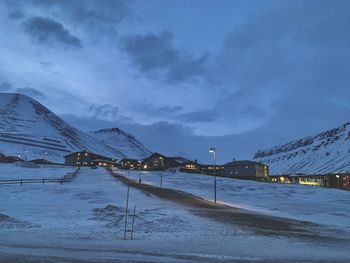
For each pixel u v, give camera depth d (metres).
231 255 16.47
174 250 17.20
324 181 133.88
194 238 21.72
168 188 74.06
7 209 35.62
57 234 20.98
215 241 20.80
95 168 136.62
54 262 13.26
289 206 54.53
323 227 30.45
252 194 78.12
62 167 127.06
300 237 24.16
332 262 15.64
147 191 63.59
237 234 24.16
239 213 38.66
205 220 31.16
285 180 148.88
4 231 21.69
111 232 22.72
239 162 141.38
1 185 62.97
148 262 13.82
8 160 154.88
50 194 53.06
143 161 151.75
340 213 46.06
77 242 18.41
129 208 37.62
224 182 102.62
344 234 26.67
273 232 26.08
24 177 85.00
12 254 14.71
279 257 16.50
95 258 14.30
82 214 32.03
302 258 16.47
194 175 121.88
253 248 18.86
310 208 52.59
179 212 36.00
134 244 18.55
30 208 36.88
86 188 63.44
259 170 135.50
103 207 37.88
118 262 13.63
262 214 39.22
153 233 23.30
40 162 164.75
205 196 63.31
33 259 13.73
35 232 21.50
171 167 148.25
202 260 14.77
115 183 77.75
